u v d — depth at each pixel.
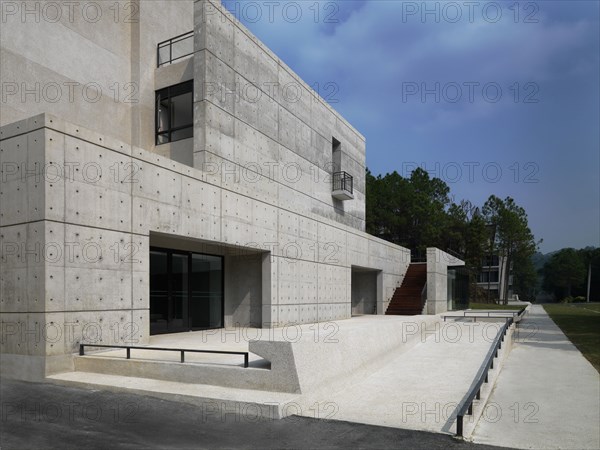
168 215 11.87
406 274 33.66
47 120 8.84
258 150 17.61
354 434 5.66
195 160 14.59
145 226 11.12
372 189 51.22
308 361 7.25
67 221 9.15
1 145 9.48
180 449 5.08
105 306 9.92
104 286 9.93
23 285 8.97
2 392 7.72
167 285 14.31
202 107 14.61
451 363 11.12
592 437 5.83
